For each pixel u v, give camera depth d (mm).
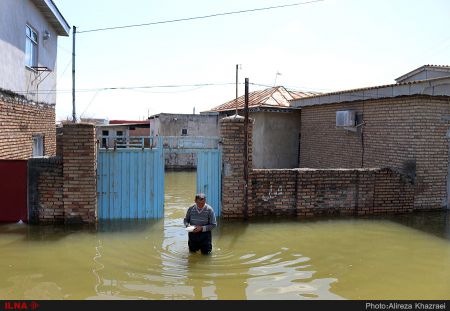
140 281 6461
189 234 7855
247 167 10195
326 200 10742
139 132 30219
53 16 14461
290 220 10320
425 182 11344
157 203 10367
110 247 8141
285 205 10586
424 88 10719
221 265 7230
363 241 8734
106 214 10133
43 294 5926
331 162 14695
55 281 6414
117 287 6219
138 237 8828
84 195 9539
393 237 9039
